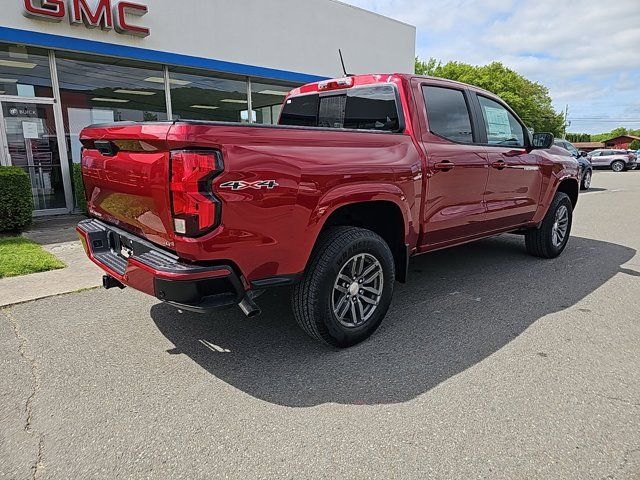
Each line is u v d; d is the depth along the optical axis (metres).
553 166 5.40
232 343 3.40
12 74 8.29
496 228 4.80
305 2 11.88
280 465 2.13
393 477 2.05
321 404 2.62
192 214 2.44
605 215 9.74
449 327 3.68
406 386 2.81
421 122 3.84
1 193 6.94
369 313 3.41
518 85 53.72
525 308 4.09
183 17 9.68
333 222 3.51
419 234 3.82
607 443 2.28
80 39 8.38
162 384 2.84
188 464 2.14
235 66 10.71
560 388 2.78
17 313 3.95
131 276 2.82
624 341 3.43
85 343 3.39
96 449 2.24
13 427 2.40
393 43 14.42
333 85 4.41
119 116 9.76
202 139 2.40
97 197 3.51
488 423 2.44
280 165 2.69
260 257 2.71
